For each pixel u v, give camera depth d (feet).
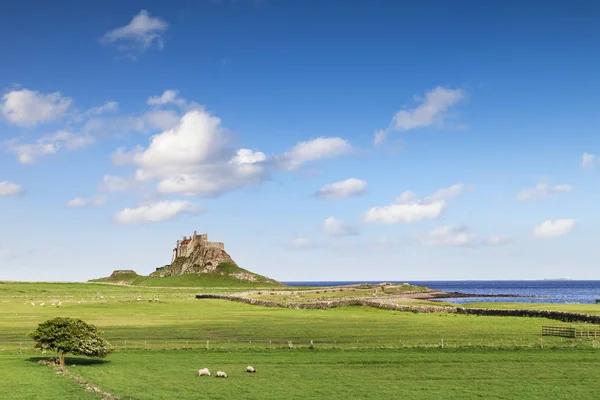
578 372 188.96
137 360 214.28
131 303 520.42
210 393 159.53
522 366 199.62
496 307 477.36
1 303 503.20
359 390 164.35
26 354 226.58
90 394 156.46
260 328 320.50
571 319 354.33
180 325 336.29
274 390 163.84
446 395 158.81
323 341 264.31
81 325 207.92
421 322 354.95
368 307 487.20
